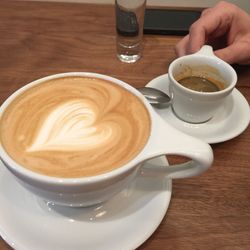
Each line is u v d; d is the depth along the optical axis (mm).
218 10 765
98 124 438
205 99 565
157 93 619
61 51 746
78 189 354
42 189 363
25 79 663
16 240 382
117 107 463
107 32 809
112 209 427
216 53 691
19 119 434
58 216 417
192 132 592
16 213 413
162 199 433
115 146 407
